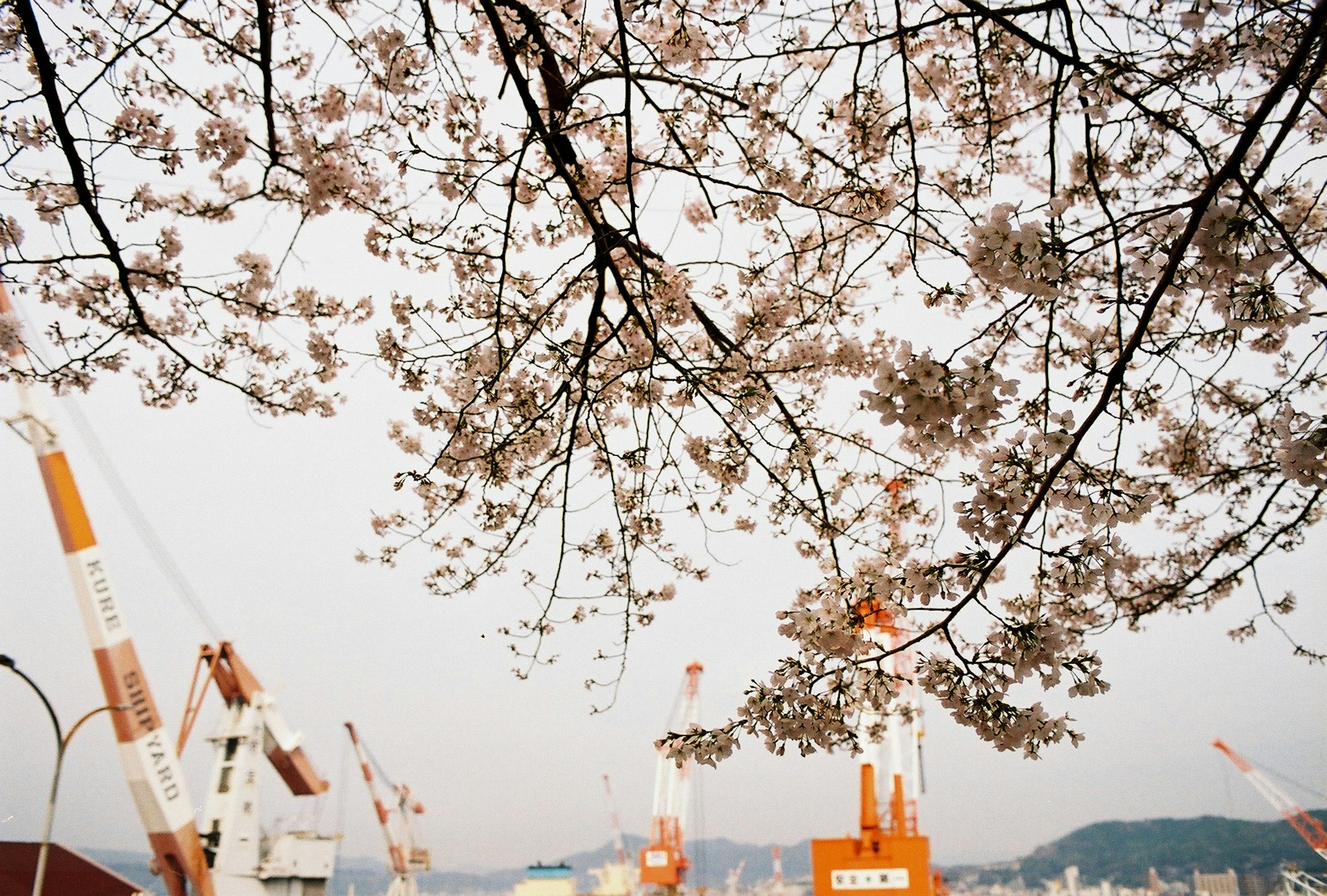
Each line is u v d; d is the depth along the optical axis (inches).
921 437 136.6
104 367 270.5
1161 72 176.4
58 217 253.8
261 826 1400.1
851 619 156.3
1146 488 173.6
